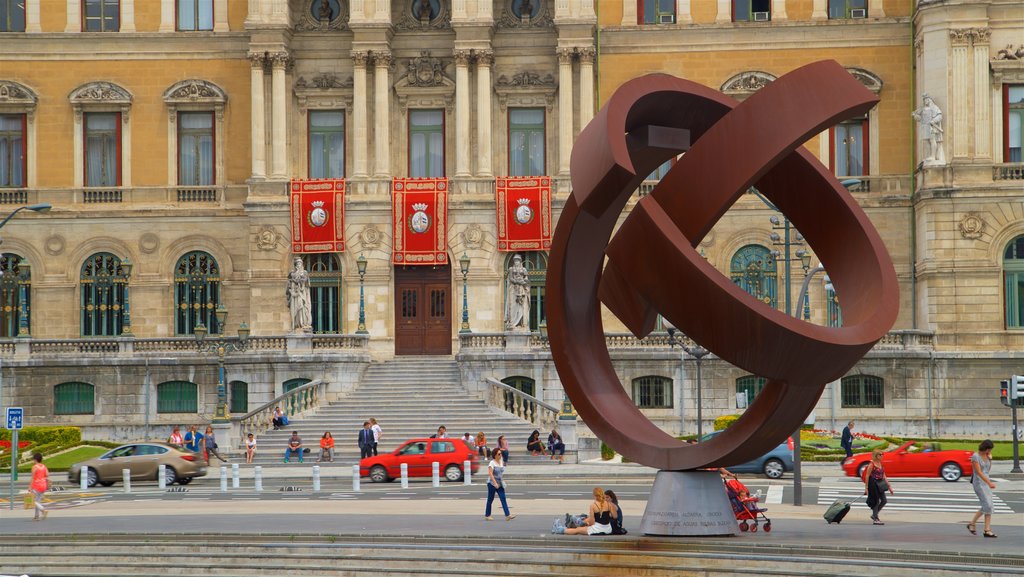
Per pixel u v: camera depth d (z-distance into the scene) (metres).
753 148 31.09
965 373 75.88
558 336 34.75
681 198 31.80
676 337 75.75
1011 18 77.25
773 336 30.69
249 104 83.44
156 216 83.44
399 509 45.28
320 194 80.88
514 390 71.56
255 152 81.50
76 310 83.31
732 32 81.31
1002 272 76.75
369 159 82.19
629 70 81.69
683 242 31.11
